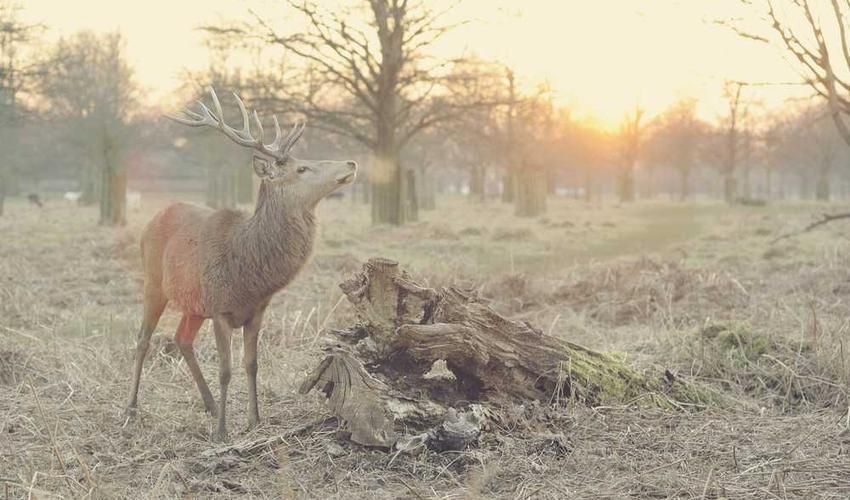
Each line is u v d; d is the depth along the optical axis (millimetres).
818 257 15570
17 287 11453
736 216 34031
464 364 6230
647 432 6000
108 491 4949
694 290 11250
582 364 6586
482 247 19625
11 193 60250
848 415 6195
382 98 27172
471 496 4770
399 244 20344
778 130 51406
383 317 6242
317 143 38688
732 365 7492
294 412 6543
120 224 27891
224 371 6148
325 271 14719
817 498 4855
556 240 21953
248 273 6102
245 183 44250
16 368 7543
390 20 26328
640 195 102750
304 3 24641
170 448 5801
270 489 5105
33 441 5938
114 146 33219
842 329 8125
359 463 5426
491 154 48062
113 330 9586
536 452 5586
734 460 5406
